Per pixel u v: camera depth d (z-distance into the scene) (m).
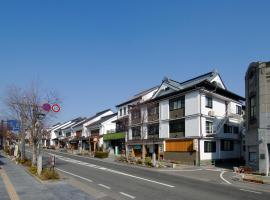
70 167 26.86
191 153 33.28
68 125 87.19
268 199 13.02
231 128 37.56
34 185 14.26
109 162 34.03
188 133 34.22
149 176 20.55
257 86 24.12
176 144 35.56
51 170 17.62
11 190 12.77
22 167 23.88
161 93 40.19
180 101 36.12
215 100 36.22
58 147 80.62
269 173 22.31
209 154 33.84
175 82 40.28
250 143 25.39
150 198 12.55
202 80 35.53
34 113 26.44
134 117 44.91
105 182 17.28
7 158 36.41
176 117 36.19
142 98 44.88
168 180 18.61
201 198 12.75
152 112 40.84
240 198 13.02
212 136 34.00
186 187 15.83
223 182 18.83
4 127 53.75
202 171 25.75
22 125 29.70
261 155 23.05
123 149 48.75
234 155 37.69
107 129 57.84
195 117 33.53
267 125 23.02
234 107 39.03
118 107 52.75
